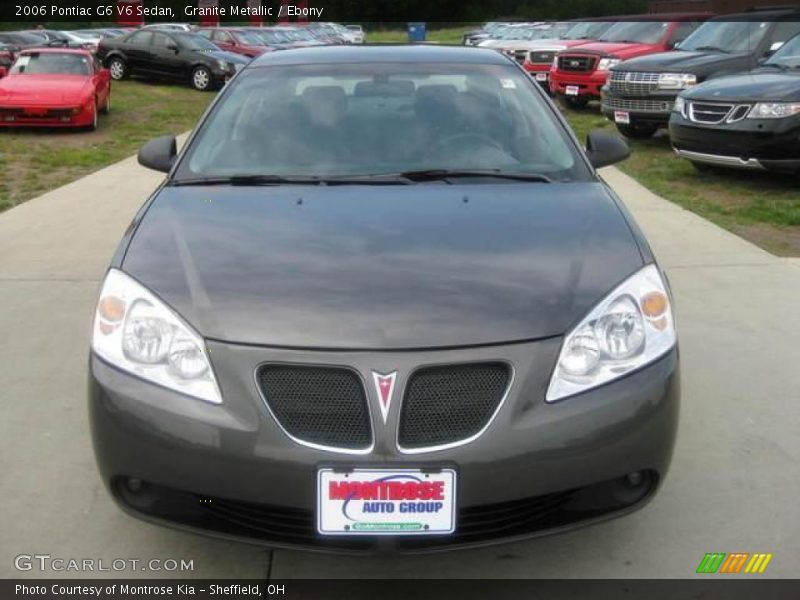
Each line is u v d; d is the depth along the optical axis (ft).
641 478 9.16
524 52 66.03
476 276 9.39
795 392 13.88
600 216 10.81
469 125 13.25
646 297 9.40
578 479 8.63
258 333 8.70
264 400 8.52
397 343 8.57
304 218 10.71
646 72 41.06
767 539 10.16
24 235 23.81
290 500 8.46
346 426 8.48
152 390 8.76
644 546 10.05
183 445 8.56
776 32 40.65
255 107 13.61
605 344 8.94
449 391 8.54
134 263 9.71
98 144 44.42
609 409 8.70
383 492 8.39
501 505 8.65
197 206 11.16
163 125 53.57
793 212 25.89
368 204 11.14
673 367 9.23
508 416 8.48
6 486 11.20
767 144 28.86
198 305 9.02
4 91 48.49
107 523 10.46
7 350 15.69
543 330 8.80
